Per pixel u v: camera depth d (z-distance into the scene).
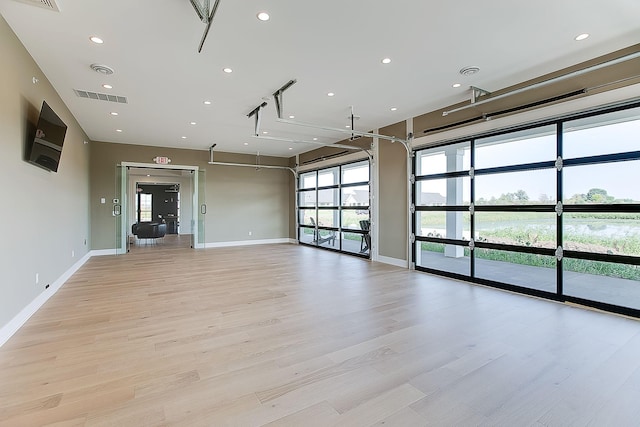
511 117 4.39
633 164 3.47
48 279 4.09
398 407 1.89
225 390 2.06
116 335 2.94
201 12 2.54
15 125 3.06
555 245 4.05
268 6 2.65
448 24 2.93
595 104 3.60
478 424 1.74
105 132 7.05
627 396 2.00
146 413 1.82
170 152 8.89
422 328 3.12
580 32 3.07
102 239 7.93
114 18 2.83
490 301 4.00
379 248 6.85
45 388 2.07
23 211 3.25
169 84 4.34
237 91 4.61
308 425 1.73
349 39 3.20
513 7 2.68
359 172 7.65
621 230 3.56
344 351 2.63
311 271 5.84
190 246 9.48
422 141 5.76
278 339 2.87
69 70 3.89
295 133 7.28
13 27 2.95
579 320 3.32
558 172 4.01
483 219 4.91
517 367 2.36
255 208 10.25
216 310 3.65
